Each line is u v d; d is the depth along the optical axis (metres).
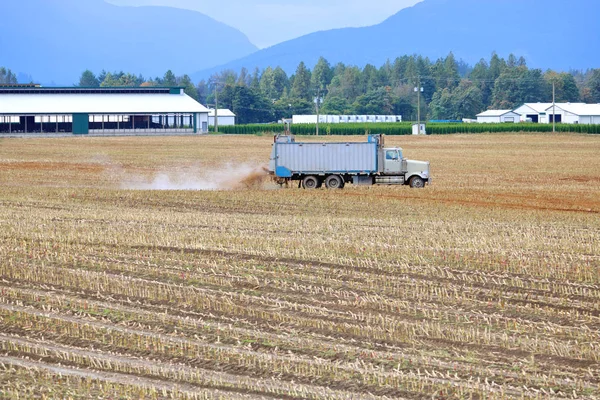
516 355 61.31
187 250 101.69
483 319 70.88
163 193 168.38
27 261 95.00
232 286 83.12
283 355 61.56
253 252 99.44
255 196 162.38
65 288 82.75
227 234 112.31
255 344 64.19
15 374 58.03
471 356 61.03
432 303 76.44
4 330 68.12
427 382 55.72
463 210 142.50
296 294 80.00
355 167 178.62
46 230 116.31
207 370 58.69
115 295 80.00
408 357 60.84
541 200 162.88
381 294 79.75
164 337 66.12
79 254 99.06
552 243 106.19
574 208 151.38
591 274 88.12
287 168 179.38
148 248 103.31
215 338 65.88
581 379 56.38
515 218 132.38
